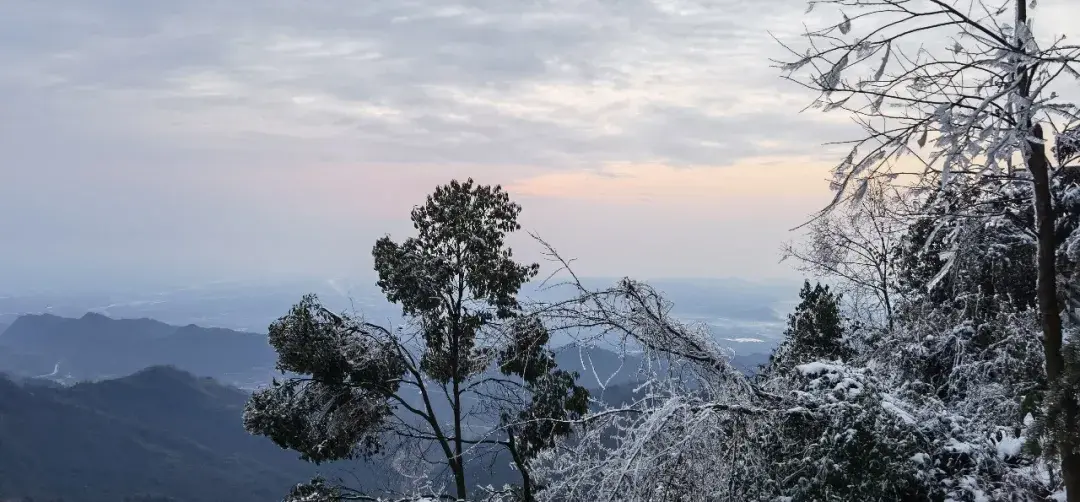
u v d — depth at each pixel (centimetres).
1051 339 564
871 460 715
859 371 820
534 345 888
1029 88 506
